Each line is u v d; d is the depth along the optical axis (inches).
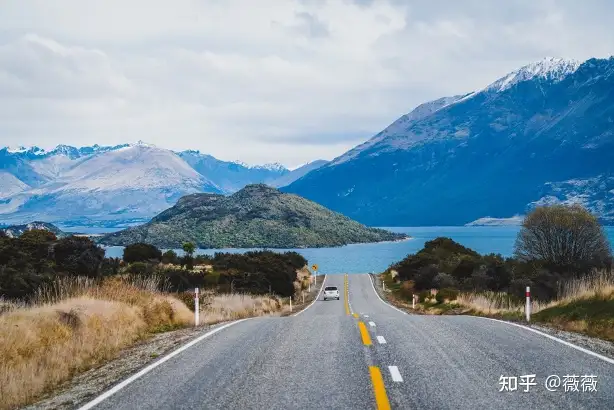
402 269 3302.2
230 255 3248.0
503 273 2135.8
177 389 379.6
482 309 1312.7
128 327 662.5
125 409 335.0
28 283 1085.1
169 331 732.7
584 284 984.3
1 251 1492.4
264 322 780.6
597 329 678.5
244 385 386.3
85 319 615.2
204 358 488.1
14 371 427.2
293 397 353.1
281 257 3634.4
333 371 423.8
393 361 457.7
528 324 733.3
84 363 492.7
